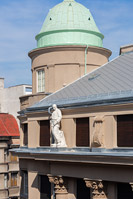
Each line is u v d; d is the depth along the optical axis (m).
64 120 30.50
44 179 33.28
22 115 38.06
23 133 39.03
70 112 29.89
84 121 29.14
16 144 55.59
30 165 34.56
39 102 34.59
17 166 54.72
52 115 30.42
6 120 58.25
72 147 29.66
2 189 52.75
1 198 52.50
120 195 26.45
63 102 31.06
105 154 24.94
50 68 40.59
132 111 25.11
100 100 26.95
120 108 25.86
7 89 65.06
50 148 30.61
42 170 33.00
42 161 32.78
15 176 55.09
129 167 24.62
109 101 26.34
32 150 33.56
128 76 29.27
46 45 42.06
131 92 26.06
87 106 28.06
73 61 40.50
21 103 40.22
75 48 40.50
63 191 30.38
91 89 30.52
